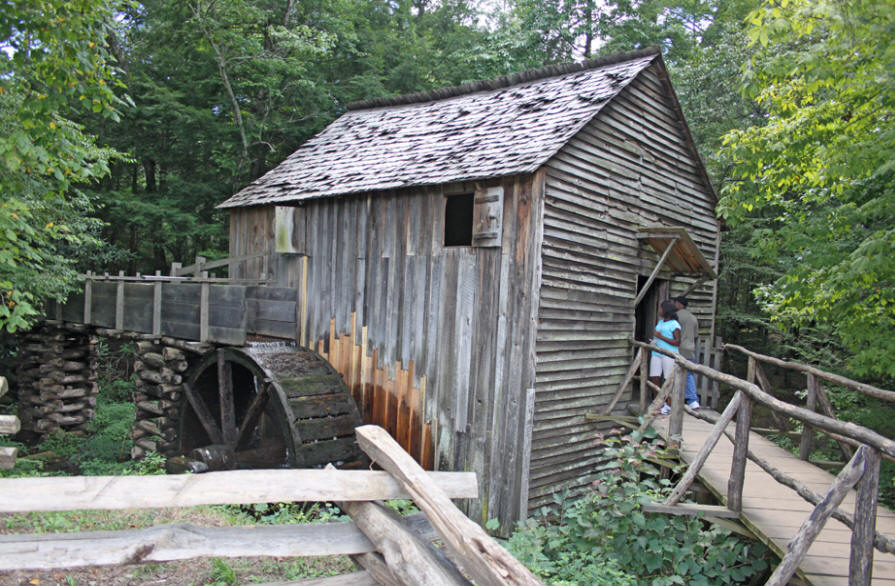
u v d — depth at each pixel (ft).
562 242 24.25
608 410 26.81
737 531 14.70
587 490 26.32
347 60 58.95
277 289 33.37
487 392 23.82
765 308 28.84
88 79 18.38
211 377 32.42
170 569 11.23
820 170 20.62
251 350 28.71
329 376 28.55
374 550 9.38
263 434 36.83
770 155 21.59
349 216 29.73
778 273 42.37
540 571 13.43
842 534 13.96
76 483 7.71
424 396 25.99
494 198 23.81
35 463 28.73
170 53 54.44
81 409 39.60
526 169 22.12
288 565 11.89
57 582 10.34
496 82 34.37
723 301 52.90
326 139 38.86
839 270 19.10
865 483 10.29
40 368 38.73
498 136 26.86
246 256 30.99
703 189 34.76
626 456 15.29
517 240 23.26
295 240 31.78
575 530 15.26
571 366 25.09
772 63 18.42
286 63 50.80
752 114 47.91
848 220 19.98
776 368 51.34
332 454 26.43
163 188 61.05
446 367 25.26
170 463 28.91
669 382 19.49
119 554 7.84
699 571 14.23
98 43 18.52
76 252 44.93
